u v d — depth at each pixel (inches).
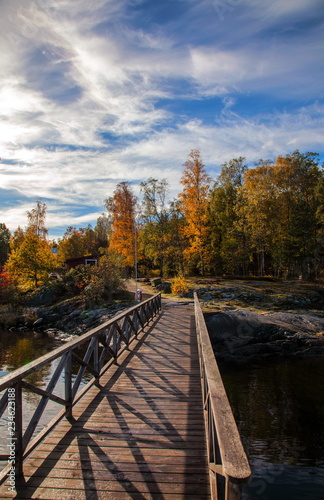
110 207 1455.5
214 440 94.2
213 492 93.2
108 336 241.3
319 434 281.0
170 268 1412.4
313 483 208.4
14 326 875.4
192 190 1181.1
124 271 1207.6
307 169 1355.8
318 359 547.8
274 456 245.8
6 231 2778.1
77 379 172.4
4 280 1074.1
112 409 172.1
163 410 170.6
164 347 315.9
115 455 125.6
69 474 113.0
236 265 1409.9
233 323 625.6
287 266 1264.8
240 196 1384.1
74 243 2171.5
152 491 103.7
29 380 395.2
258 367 504.4
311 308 891.4
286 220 1310.3
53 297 991.6
